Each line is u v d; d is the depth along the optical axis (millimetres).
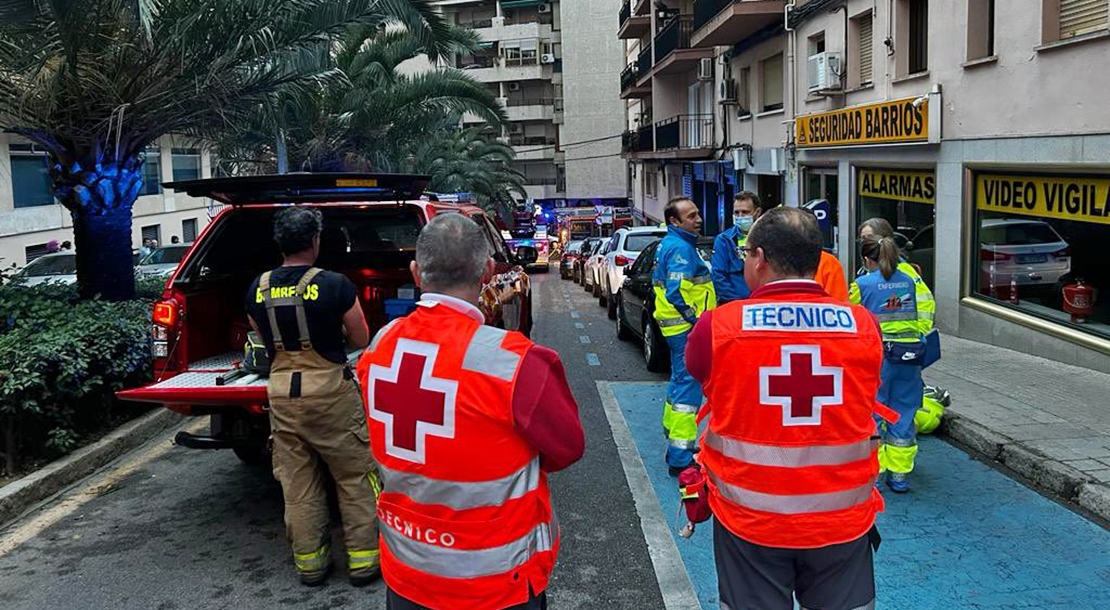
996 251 10539
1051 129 9109
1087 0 8641
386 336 2590
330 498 5691
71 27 7574
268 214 6113
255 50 8820
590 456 6516
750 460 2684
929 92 11625
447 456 2406
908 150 12383
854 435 2670
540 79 66812
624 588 4336
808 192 17328
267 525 5281
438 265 2529
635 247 15438
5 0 7328
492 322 6293
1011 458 6062
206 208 34688
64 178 8594
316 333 4254
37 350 5820
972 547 4773
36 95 8148
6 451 5875
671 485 5840
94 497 5801
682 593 4270
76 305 7359
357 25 10773
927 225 12367
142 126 8859
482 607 2447
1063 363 9008
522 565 2475
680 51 25094
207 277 6008
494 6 67250
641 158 34188
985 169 10539
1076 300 8922
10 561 4777
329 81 10914
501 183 47906
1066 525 5066
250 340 5242
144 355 7121
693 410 5949
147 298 9789
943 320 11531
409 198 6227
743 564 2756
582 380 9406
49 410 6062
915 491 5672
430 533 2465
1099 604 4098
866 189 14469
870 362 2686
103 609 4191
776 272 2812
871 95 13859
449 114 23641
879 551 4734
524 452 2457
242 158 16750
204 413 5309
